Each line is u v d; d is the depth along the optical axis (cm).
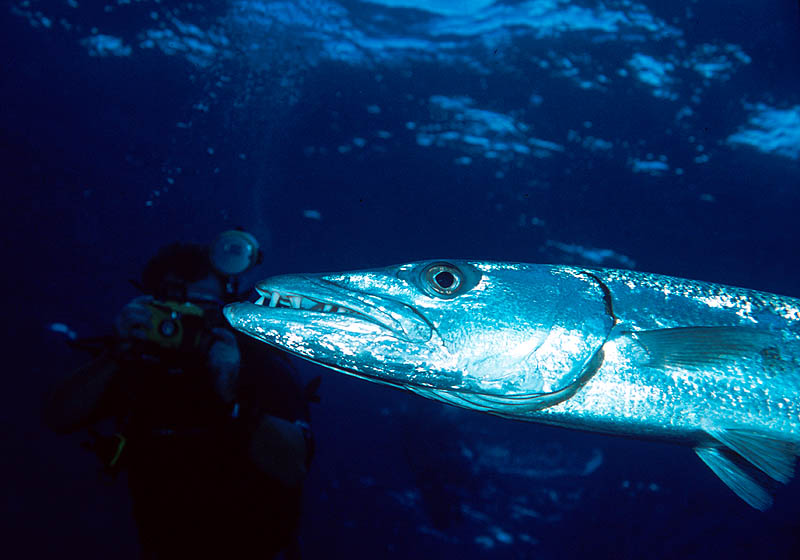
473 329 142
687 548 870
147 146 1598
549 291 146
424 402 991
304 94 1565
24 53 1417
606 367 142
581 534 896
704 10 1181
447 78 1486
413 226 1811
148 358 194
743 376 142
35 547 819
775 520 863
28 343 1334
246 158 1667
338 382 1262
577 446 991
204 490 197
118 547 852
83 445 201
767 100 1260
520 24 1326
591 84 1383
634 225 1555
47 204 1534
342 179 1738
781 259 1477
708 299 152
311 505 988
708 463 149
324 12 1375
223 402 198
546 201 1614
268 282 155
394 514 952
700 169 1420
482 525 905
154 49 1443
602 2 1230
